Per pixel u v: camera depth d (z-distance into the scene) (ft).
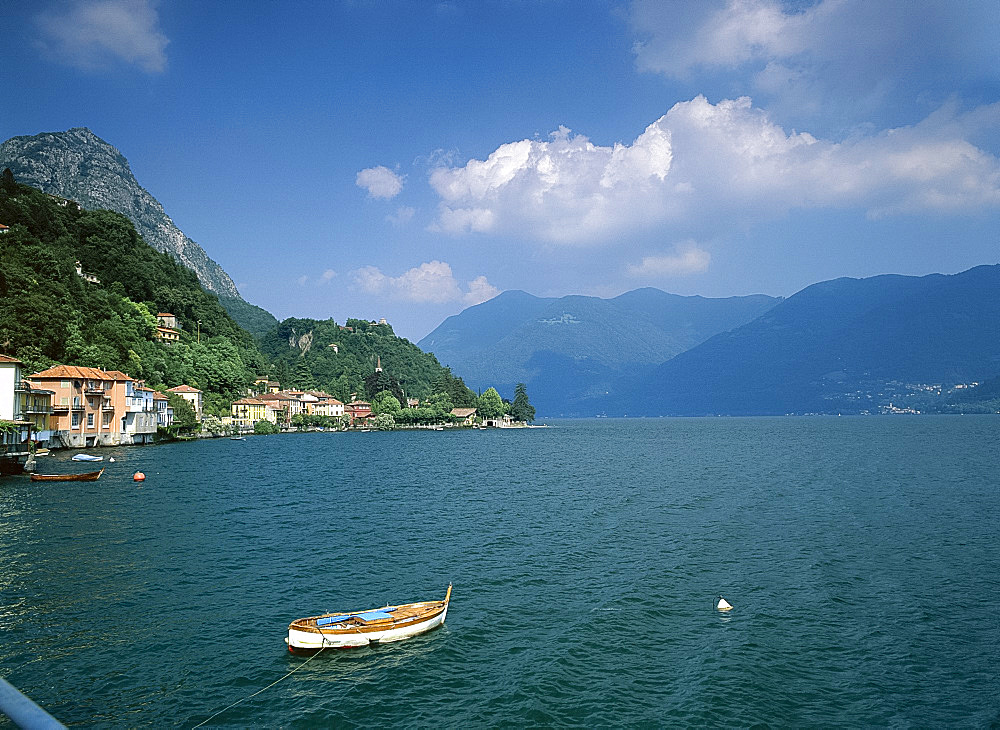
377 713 77.05
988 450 475.31
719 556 146.92
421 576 130.21
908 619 106.73
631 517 196.85
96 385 424.46
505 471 346.33
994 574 131.75
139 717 75.25
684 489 265.75
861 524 184.03
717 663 90.38
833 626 103.86
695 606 113.09
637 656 92.73
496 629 102.32
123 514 189.98
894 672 87.97
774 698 80.94
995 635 100.07
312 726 74.13
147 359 594.24
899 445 546.67
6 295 446.60
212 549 149.38
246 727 73.72
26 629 99.30
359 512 203.00
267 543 156.46
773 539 164.55
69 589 118.11
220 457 401.08
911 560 142.92
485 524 184.75
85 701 78.43
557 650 94.58
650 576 130.82
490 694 81.56
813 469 347.36
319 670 87.61
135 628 100.48
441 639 98.27
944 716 77.00
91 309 543.80
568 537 167.12
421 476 316.60
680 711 77.71
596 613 109.29
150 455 395.75
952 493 246.06
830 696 81.56
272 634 99.30
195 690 81.66
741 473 330.75
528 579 128.57
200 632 99.45
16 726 13.23
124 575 127.24
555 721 75.51
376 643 96.12
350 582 125.49
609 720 75.77
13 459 277.64
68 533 163.43
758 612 110.11
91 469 306.35
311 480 288.92
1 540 154.81
